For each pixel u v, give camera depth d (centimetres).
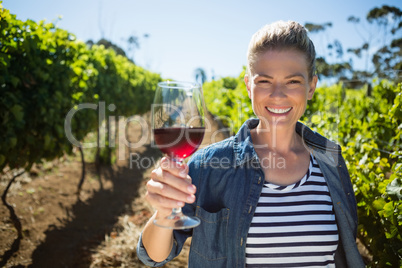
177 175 103
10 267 376
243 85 488
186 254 398
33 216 506
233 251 131
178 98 115
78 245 443
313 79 143
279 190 134
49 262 397
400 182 182
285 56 128
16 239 431
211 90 1001
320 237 132
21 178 637
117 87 980
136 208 589
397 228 171
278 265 130
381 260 181
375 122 337
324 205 137
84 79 646
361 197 214
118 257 402
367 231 204
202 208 135
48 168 744
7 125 406
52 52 545
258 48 131
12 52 435
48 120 496
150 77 1806
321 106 492
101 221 533
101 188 698
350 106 611
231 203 133
